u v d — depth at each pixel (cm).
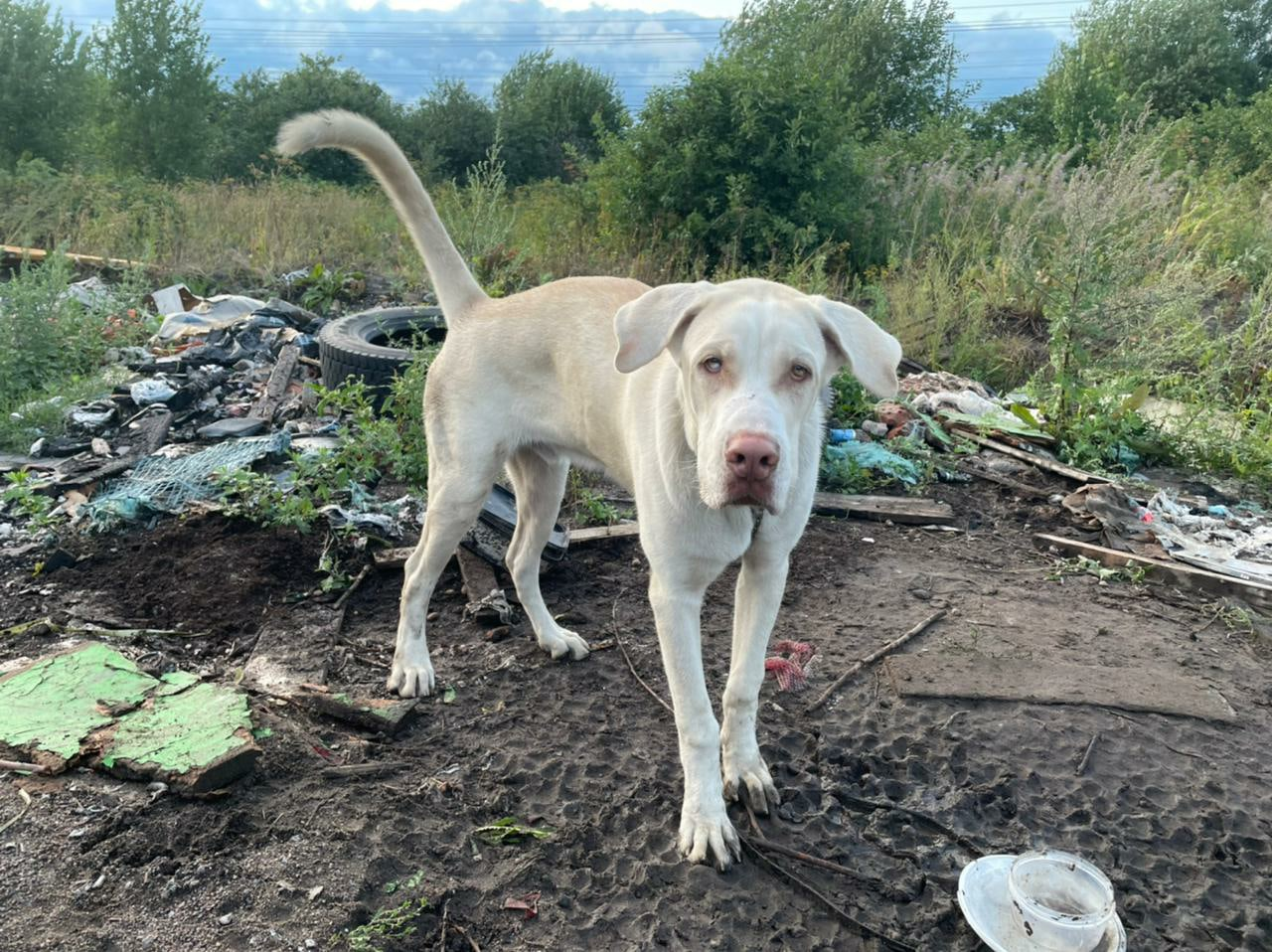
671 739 128
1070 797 120
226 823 105
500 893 100
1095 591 181
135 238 414
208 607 155
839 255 420
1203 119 709
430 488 139
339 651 146
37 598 155
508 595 165
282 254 404
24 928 91
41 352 258
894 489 226
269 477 191
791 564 184
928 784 121
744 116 410
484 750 124
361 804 111
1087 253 271
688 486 102
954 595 175
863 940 97
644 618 161
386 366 235
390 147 141
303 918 94
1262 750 131
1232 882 107
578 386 127
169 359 278
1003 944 94
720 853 104
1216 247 408
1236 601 177
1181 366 318
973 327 339
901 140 625
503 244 401
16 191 475
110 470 200
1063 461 248
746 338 95
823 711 136
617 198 441
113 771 112
